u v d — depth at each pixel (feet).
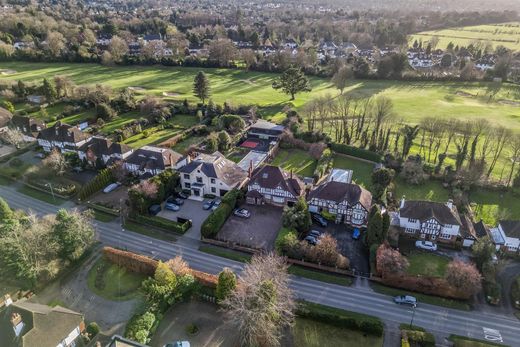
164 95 542.57
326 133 424.87
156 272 195.00
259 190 290.35
